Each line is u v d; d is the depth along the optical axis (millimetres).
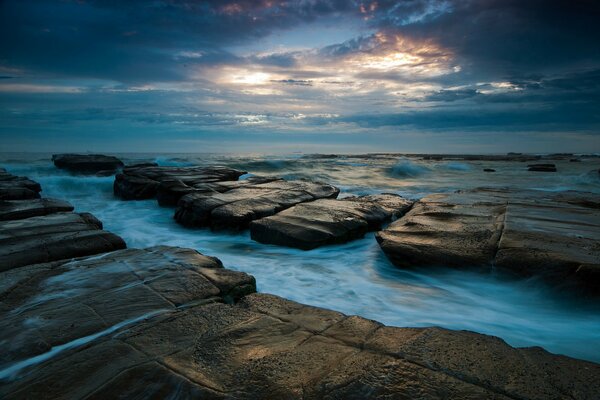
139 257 5609
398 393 2459
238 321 3596
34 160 30156
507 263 5359
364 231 8273
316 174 25312
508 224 6898
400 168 29188
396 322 4406
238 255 7301
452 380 2600
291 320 3625
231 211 9109
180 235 9055
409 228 7207
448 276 5699
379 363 2812
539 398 2420
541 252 5363
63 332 3428
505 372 2705
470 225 7070
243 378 2676
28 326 3537
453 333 3332
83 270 5027
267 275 6109
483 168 36281
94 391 2574
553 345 3951
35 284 4551
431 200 10047
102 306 3959
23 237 6488
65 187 15977
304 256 7152
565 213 7855
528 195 10781
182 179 14188
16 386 2668
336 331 3377
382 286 5621
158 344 3156
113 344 3154
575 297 4762
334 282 5785
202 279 4707
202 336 3301
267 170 27078
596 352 3818
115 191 15477
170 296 4207
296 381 2617
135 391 2564
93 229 7254
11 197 10953
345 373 2686
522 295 5082
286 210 9148
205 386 2592
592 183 21281
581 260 4984
